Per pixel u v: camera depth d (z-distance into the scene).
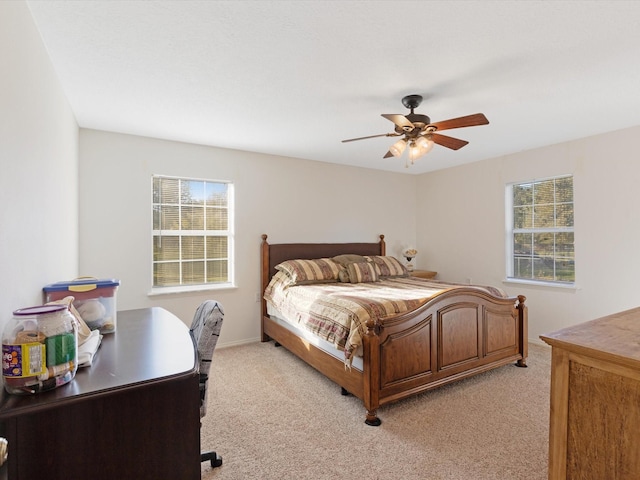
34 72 1.64
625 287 3.35
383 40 1.87
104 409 1.06
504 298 3.21
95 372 1.19
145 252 3.62
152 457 1.12
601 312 3.51
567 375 1.18
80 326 1.48
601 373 1.09
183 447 1.17
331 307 2.82
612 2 1.56
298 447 2.09
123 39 1.85
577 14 1.65
